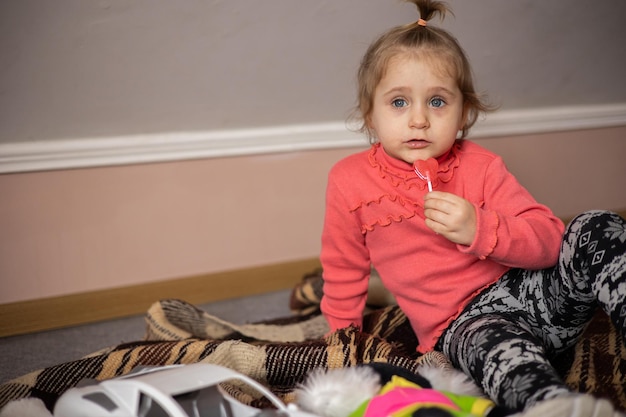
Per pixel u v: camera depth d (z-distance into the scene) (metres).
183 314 1.71
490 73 2.18
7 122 1.83
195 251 2.16
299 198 2.25
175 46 1.78
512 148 2.42
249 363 1.34
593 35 2.15
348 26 1.88
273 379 1.34
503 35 2.05
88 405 1.01
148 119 1.98
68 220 2.01
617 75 2.34
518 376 1.03
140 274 2.11
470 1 1.91
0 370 1.71
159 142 2.04
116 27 1.68
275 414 0.97
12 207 1.94
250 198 2.19
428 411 0.92
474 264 1.33
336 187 1.45
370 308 1.86
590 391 1.18
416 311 1.40
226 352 1.36
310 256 2.30
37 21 1.61
